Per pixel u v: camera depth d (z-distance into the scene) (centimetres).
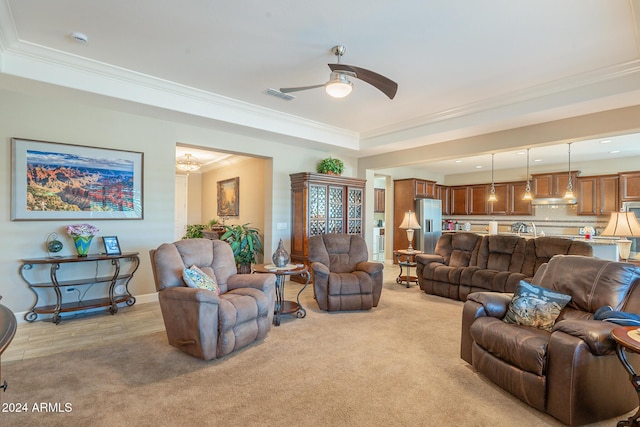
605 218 703
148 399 207
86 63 326
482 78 354
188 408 198
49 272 363
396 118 501
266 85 384
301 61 324
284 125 503
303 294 488
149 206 430
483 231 877
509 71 337
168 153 444
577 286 231
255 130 483
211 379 233
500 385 219
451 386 226
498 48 292
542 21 251
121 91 357
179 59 322
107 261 401
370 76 266
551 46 288
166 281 283
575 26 257
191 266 307
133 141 417
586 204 710
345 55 309
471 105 430
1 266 340
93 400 205
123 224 412
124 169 411
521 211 822
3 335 99
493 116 419
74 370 244
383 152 630
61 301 364
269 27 266
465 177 950
